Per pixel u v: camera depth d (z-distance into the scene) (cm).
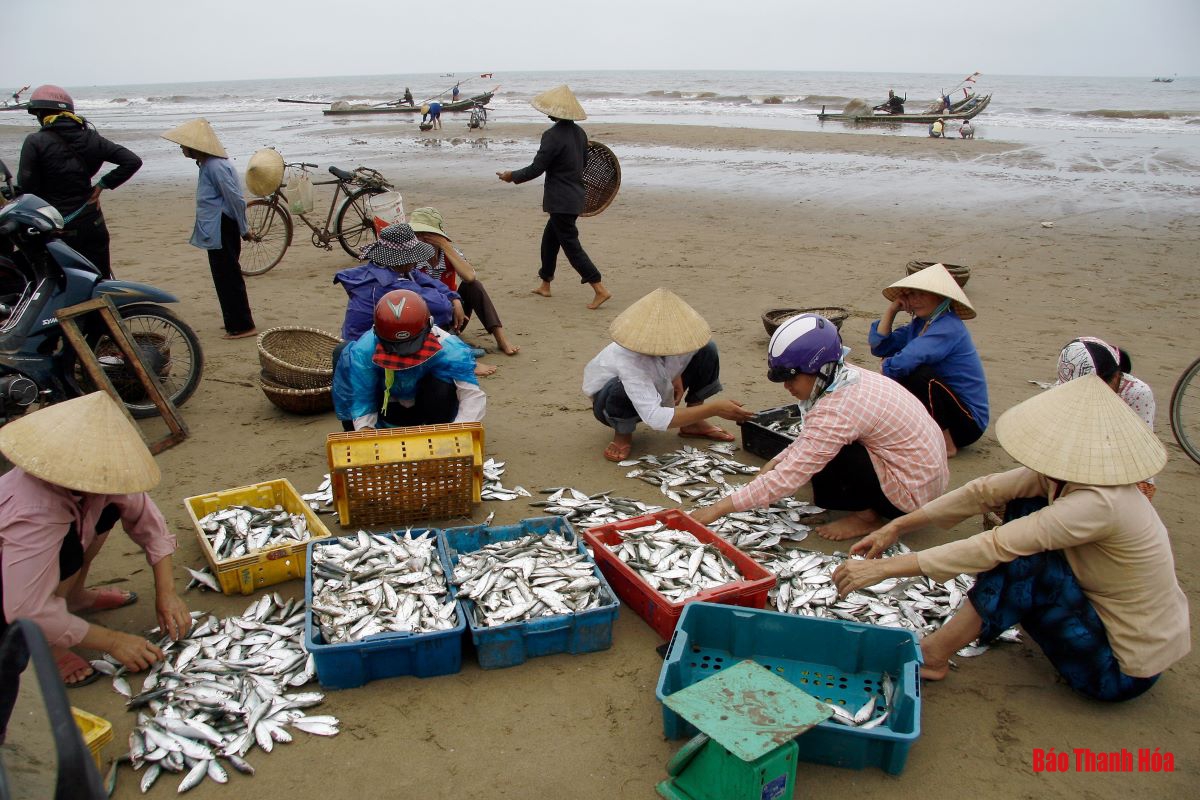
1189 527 455
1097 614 306
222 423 581
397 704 320
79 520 312
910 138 2695
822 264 1077
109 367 571
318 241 1064
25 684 160
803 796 278
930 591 380
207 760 288
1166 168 1966
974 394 508
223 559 377
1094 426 286
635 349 468
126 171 722
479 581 351
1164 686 336
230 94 9344
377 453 416
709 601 350
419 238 687
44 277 527
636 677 336
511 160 2211
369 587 348
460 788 282
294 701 316
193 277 991
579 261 862
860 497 434
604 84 9175
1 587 291
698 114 4144
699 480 497
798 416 568
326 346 662
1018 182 1759
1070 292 945
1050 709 322
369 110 4631
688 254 1137
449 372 466
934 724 313
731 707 260
